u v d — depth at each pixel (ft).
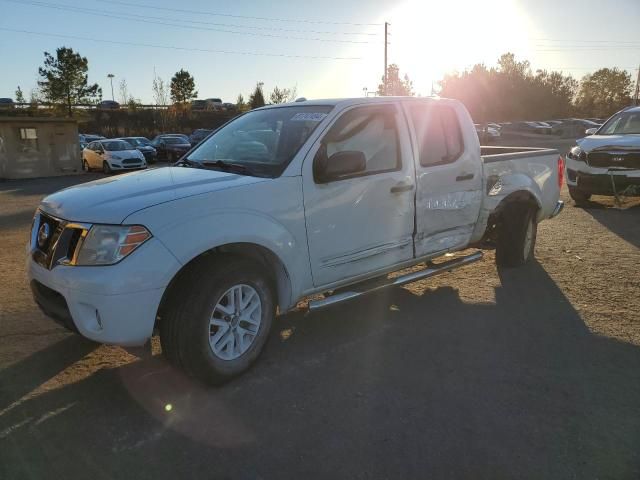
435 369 12.16
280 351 13.16
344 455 9.09
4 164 68.69
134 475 8.61
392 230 14.33
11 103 188.55
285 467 8.80
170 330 10.55
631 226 27.14
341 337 14.01
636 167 30.27
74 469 8.75
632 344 13.38
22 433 9.77
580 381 11.53
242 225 11.03
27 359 12.78
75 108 174.40
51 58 165.99
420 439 9.52
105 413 10.42
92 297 9.80
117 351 13.23
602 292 17.22
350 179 13.08
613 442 9.39
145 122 189.78
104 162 78.13
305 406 10.64
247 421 10.13
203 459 9.02
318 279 12.94
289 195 11.94
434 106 15.76
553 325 14.62
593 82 296.30
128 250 9.84
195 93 205.67
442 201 15.62
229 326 11.28
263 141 13.56
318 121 13.05
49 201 11.70
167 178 12.17
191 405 10.70
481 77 242.37
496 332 14.21
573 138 160.45
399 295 17.26
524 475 8.55
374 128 13.96
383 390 11.23
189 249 10.25
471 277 19.02
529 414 10.28
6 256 23.18
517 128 183.32
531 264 20.47
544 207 19.93
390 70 185.37
